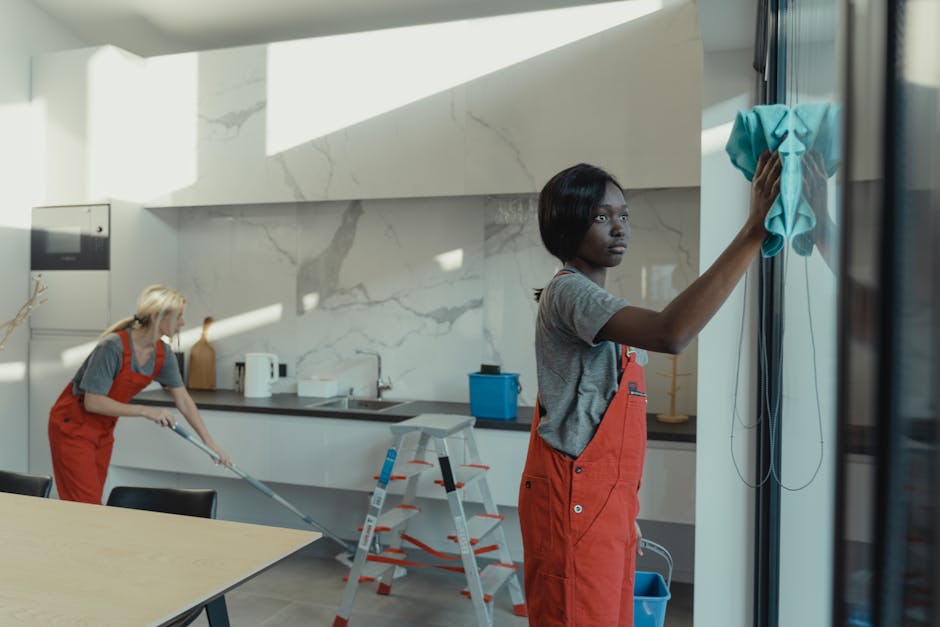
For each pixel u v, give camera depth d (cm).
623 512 165
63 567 178
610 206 163
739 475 243
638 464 168
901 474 28
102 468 336
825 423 90
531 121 363
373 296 432
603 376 163
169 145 435
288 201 409
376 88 391
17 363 440
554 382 166
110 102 425
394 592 367
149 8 430
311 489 437
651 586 274
